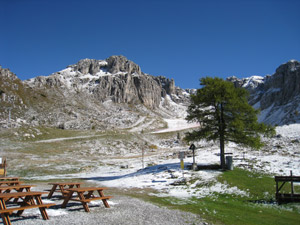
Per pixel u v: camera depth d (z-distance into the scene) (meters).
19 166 48.25
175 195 20.97
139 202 16.75
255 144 29.72
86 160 64.94
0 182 18.05
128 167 51.38
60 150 81.38
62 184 17.41
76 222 10.85
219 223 12.55
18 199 16.59
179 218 12.79
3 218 9.88
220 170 29.91
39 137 102.44
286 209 17.59
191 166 31.34
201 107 32.75
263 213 16.12
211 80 32.06
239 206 17.72
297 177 19.28
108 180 32.59
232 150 51.72
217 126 32.03
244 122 30.67
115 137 114.69
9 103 192.88
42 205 11.24
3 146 74.94
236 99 30.34
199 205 16.95
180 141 116.94
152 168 37.09
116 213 13.02
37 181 32.44
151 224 11.22
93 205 15.16
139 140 118.31
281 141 59.41
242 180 25.53
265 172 29.39
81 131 130.62
